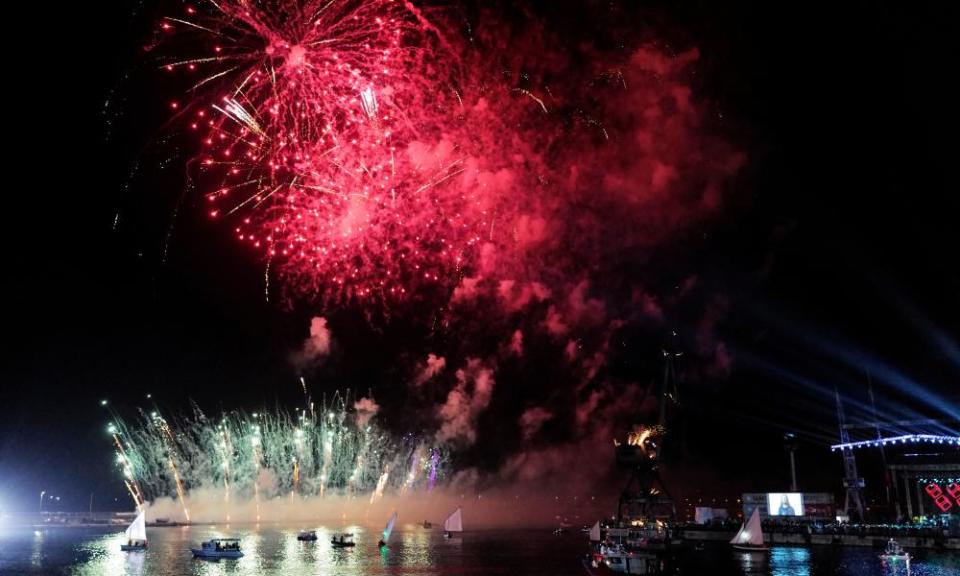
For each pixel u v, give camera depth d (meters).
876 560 73.38
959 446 86.38
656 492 110.38
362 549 96.50
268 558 85.62
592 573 73.44
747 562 75.50
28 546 97.00
